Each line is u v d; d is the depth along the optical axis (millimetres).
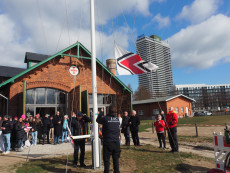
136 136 9359
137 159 6711
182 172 5309
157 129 8758
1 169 5758
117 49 8133
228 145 5102
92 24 6500
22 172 5426
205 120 27672
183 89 144000
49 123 11008
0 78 15422
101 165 5844
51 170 5594
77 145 6027
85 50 14156
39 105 12789
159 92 68688
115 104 15578
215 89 147750
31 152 8586
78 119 6270
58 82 13297
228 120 26141
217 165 5355
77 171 5500
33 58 16266
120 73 7934
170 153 7574
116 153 4742
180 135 13312
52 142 11406
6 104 12125
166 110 36438
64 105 13594
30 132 11117
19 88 12055
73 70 13945
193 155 7227
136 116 9445
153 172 5320
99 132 8430
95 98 6145
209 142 10109
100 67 15125
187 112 40219
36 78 12633
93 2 6605
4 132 8453
